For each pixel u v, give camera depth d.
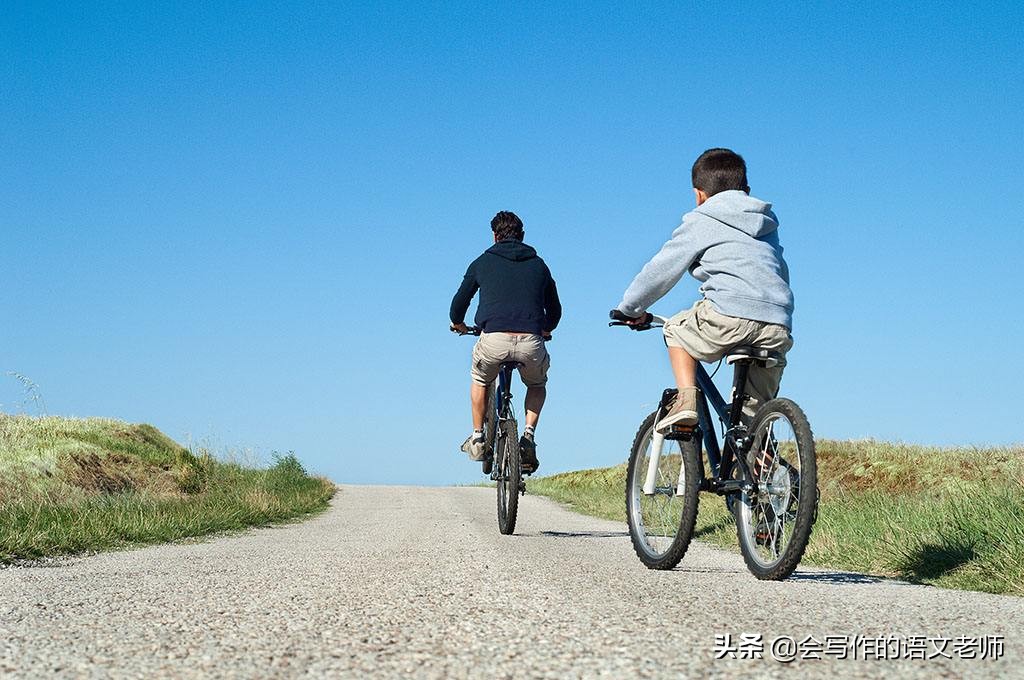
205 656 1.98
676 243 4.19
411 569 3.96
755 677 1.76
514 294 7.16
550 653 1.97
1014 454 11.75
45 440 12.84
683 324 4.19
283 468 18.08
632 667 1.83
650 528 4.56
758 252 4.11
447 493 17.23
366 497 16.08
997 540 4.86
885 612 2.62
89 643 2.13
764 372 4.10
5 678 1.80
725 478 4.18
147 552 6.13
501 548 5.36
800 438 3.66
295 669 1.85
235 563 4.61
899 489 11.13
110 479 12.60
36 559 5.64
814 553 5.74
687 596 2.95
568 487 18.75
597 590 3.09
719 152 4.40
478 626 2.32
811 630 2.25
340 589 3.19
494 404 7.44
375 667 1.86
